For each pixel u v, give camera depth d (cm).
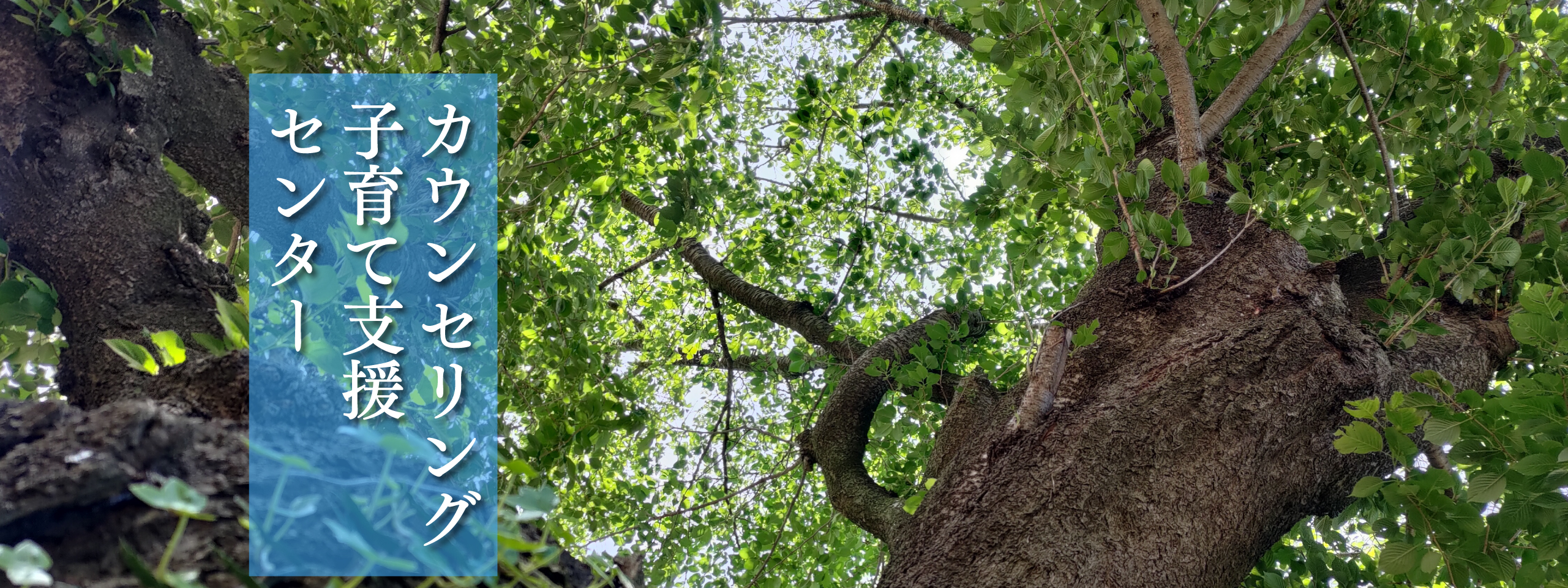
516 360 274
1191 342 194
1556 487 173
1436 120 266
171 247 152
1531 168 203
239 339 108
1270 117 294
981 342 469
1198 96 296
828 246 485
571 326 283
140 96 169
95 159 160
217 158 191
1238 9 239
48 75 160
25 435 75
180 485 62
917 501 234
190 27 194
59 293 151
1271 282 214
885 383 350
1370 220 267
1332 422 185
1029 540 154
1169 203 247
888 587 161
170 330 138
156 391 102
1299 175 238
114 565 65
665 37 240
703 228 396
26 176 156
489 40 244
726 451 461
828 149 502
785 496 539
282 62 213
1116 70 243
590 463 293
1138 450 169
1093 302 225
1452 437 175
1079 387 194
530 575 81
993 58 241
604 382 296
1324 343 195
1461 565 181
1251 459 171
